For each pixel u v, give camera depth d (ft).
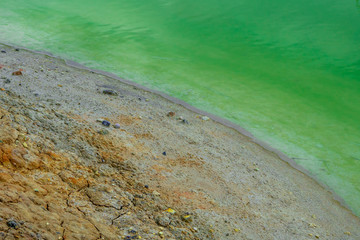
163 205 17.62
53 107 23.57
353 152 29.71
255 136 30.76
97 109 26.23
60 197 15.19
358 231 21.07
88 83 32.91
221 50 51.90
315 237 19.15
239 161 25.54
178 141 25.61
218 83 40.93
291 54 51.42
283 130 32.32
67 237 12.39
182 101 35.14
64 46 46.11
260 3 73.00
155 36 55.11
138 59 45.37
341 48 53.42
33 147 17.60
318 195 24.17
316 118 35.17
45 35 49.80
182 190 19.65
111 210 15.80
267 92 39.99
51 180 16.10
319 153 29.25
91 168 18.60
